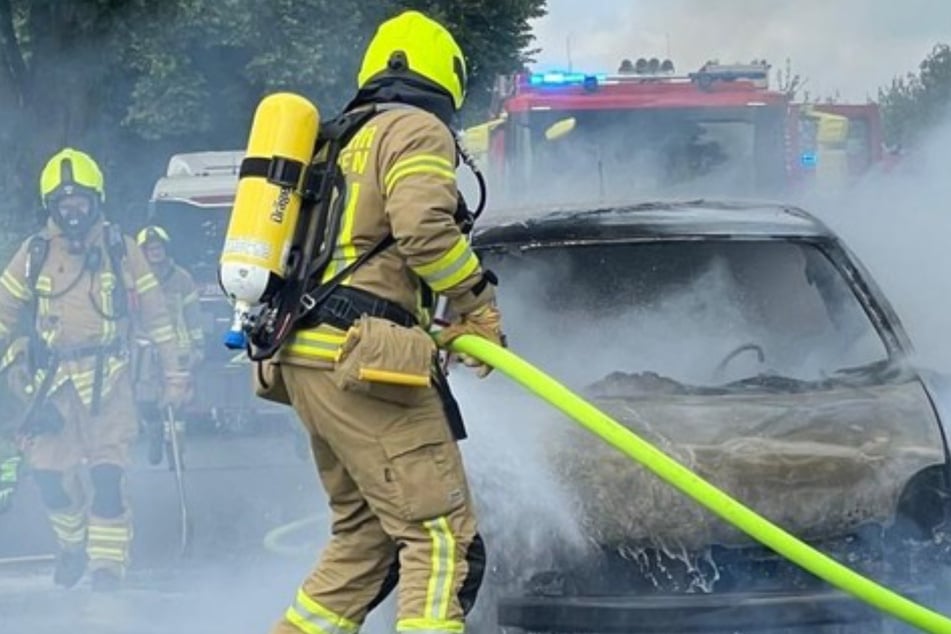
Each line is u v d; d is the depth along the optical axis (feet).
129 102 122.42
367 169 18.58
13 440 33.60
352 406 18.57
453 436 19.10
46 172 31.86
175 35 115.34
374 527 19.77
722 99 62.34
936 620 19.20
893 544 22.84
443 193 18.15
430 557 18.67
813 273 28.37
